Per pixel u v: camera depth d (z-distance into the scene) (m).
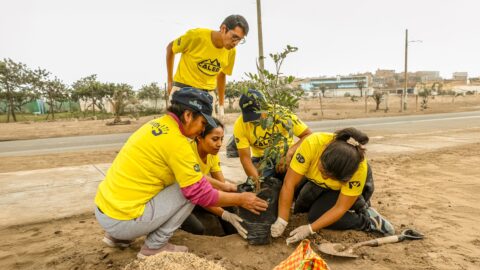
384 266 2.75
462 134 11.41
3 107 43.12
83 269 2.73
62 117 35.34
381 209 4.09
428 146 8.81
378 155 7.62
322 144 3.02
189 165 2.56
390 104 46.66
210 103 2.68
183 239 3.18
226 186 3.31
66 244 3.24
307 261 2.27
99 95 37.19
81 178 5.82
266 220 3.04
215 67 4.29
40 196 4.77
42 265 2.84
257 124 3.35
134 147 2.62
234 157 7.42
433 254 2.95
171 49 4.30
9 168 7.08
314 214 3.31
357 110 32.94
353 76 127.00
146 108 37.28
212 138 2.87
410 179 5.54
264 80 3.20
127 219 2.57
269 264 2.77
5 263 2.88
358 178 2.90
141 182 2.59
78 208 4.27
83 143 12.23
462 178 5.58
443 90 94.88
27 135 16.33
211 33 4.07
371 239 3.25
